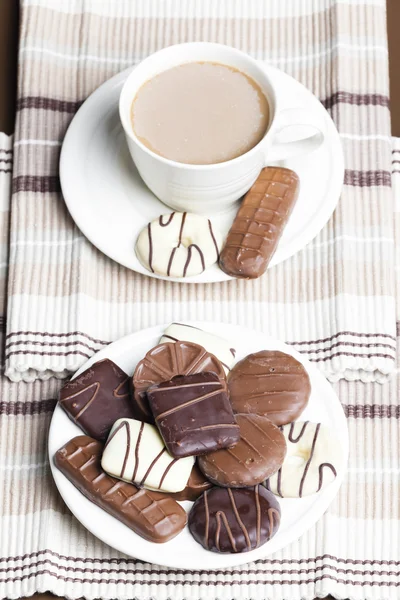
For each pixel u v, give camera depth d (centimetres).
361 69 86
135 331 80
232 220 79
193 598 76
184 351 75
